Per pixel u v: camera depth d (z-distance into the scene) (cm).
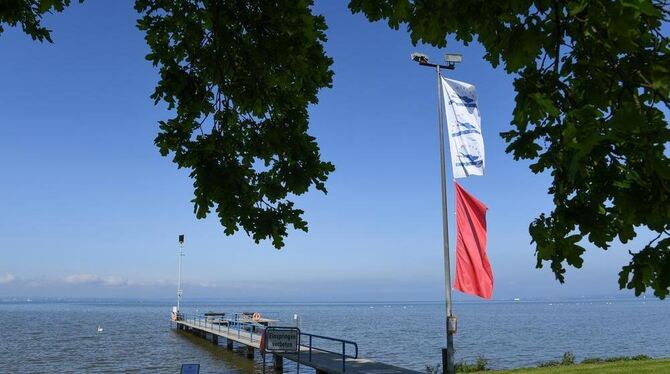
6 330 6762
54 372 2980
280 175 541
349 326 8075
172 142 509
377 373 1597
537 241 242
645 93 227
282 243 538
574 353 3866
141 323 8775
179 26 501
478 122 1534
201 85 509
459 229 1491
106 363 3372
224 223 526
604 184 214
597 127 189
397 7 306
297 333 1553
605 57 229
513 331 6644
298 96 536
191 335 5428
